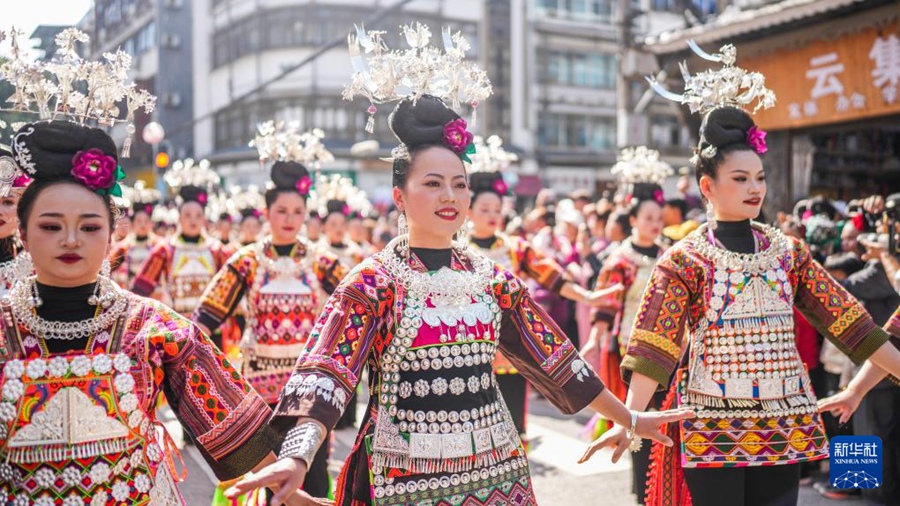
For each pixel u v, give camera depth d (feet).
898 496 14.67
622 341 17.19
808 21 25.99
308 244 14.38
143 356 6.70
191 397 7.00
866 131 34.35
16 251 10.50
